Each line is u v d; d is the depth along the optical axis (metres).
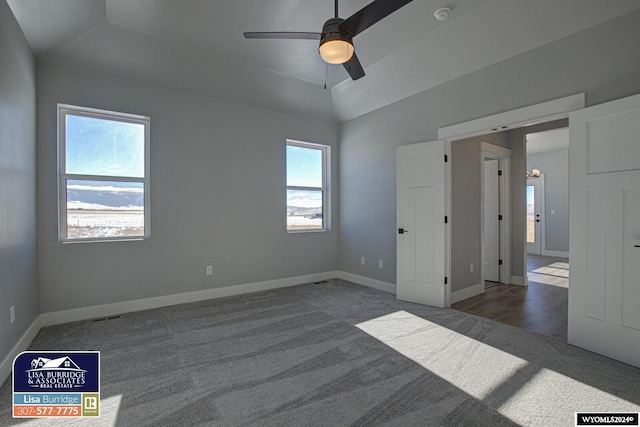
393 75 3.83
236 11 2.70
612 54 2.37
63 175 3.15
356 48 3.38
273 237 4.52
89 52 3.05
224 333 2.84
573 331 2.55
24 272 2.53
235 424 1.64
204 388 1.98
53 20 2.55
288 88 4.25
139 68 3.36
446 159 3.60
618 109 2.27
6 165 2.15
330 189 5.12
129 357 2.38
